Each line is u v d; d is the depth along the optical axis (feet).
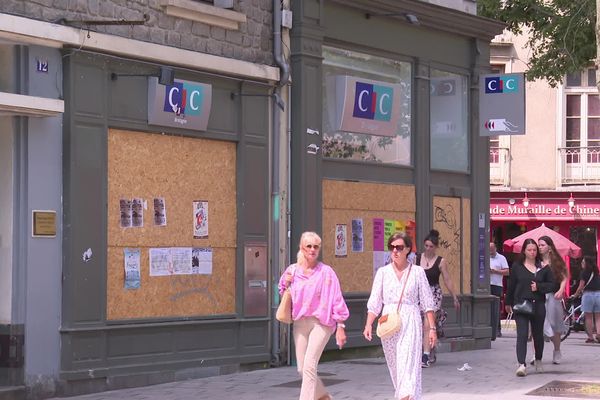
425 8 71.77
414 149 72.54
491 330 80.43
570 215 119.24
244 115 59.88
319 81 64.28
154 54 53.67
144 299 53.93
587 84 120.78
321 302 42.39
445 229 75.15
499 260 89.15
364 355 67.62
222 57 57.98
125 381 52.37
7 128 48.24
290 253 62.80
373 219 68.80
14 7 47.26
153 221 54.54
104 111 51.57
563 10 90.43
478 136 78.18
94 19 51.11
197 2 56.70
